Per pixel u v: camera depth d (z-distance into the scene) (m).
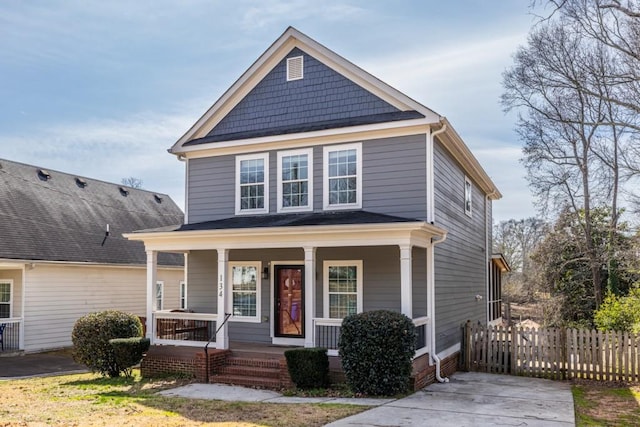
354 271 13.99
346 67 14.64
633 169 19.56
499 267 25.45
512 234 45.44
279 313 14.94
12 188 21.11
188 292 16.09
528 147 24.98
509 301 33.94
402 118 13.52
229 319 15.45
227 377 12.33
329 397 10.71
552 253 25.53
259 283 15.22
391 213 13.55
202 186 16.19
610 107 19.75
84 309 20.72
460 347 15.81
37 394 11.20
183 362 13.16
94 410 9.45
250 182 15.52
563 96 22.44
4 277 19.66
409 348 11.05
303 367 11.32
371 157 13.98
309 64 15.23
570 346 13.94
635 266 19.77
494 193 22.39
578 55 21.31
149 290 14.16
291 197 14.92
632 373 13.30
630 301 16.38
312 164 14.68
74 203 23.56
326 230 12.06
